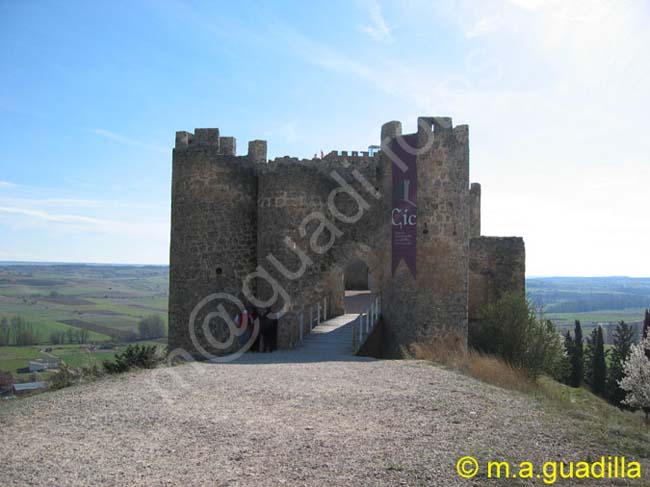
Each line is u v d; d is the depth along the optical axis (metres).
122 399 10.82
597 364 43.00
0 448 7.89
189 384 12.26
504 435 8.51
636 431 9.34
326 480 6.65
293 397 10.89
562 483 6.73
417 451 7.67
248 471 6.94
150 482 6.61
